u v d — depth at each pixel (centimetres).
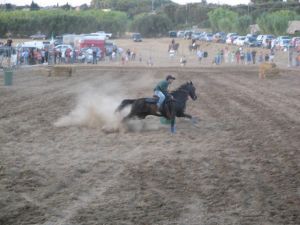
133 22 13775
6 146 1444
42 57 5403
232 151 1402
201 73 4528
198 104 2423
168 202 968
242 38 9112
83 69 4834
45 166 1227
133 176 1144
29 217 890
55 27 10612
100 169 1205
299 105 2388
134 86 3225
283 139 1566
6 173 1159
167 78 1659
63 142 1504
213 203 964
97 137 1578
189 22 16575
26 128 1719
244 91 3045
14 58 4884
